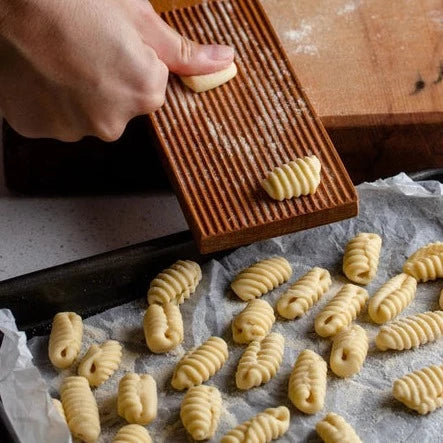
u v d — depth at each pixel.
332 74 0.64
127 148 0.64
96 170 0.66
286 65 0.60
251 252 0.60
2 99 0.55
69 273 0.57
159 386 0.55
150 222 0.65
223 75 0.59
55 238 0.64
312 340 0.57
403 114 0.62
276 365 0.55
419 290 0.59
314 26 0.67
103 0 0.54
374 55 0.65
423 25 0.67
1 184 0.67
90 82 0.54
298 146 0.57
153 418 0.53
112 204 0.66
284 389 0.55
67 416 0.53
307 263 0.60
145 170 0.66
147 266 0.58
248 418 0.54
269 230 0.56
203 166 0.57
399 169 0.64
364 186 0.61
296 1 0.68
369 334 0.57
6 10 0.51
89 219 0.65
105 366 0.55
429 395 0.54
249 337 0.56
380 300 0.57
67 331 0.56
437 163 0.63
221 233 0.55
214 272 0.59
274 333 0.56
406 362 0.56
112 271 0.58
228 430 0.53
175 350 0.56
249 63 0.60
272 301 0.58
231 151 0.57
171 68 0.58
